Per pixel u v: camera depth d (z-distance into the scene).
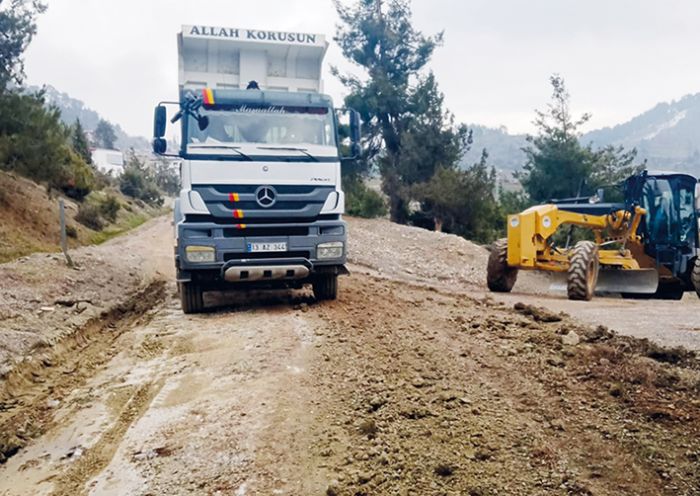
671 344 5.96
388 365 5.52
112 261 14.80
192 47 10.70
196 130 8.14
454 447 3.83
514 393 4.75
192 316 8.59
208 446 4.12
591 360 5.38
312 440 4.09
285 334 6.88
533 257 11.30
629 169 29.67
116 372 6.25
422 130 25.92
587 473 3.44
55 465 4.19
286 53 10.99
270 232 8.24
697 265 11.19
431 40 27.30
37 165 19.12
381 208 26.03
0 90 18.95
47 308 8.47
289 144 8.34
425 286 12.16
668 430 3.89
